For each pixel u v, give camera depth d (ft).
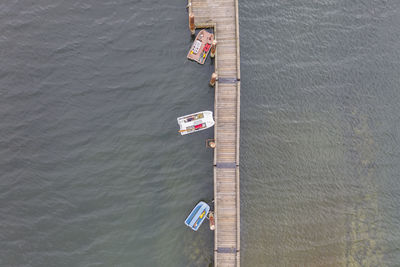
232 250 73.10
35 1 84.79
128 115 79.87
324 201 77.97
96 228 74.02
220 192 75.31
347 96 83.41
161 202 76.23
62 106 79.46
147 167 77.71
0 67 80.79
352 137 81.35
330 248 75.41
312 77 83.92
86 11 84.69
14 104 79.15
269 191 77.92
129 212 75.31
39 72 80.84
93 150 77.71
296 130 81.15
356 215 77.51
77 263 71.97
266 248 74.95
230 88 78.64
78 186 75.87
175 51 83.15
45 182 75.51
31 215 73.56
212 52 79.71
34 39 82.69
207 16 81.56
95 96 80.18
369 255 75.56
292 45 85.61
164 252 73.67
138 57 82.64
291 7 88.33
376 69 85.10
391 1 90.02
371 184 79.30
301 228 76.28
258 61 83.97
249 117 81.30
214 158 75.72
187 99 81.10
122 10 85.40
